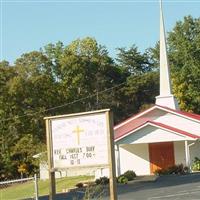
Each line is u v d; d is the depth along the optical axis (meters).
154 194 27.98
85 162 14.55
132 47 101.12
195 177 36.44
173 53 74.94
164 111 46.19
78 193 31.27
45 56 69.44
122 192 30.64
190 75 72.75
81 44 94.31
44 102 67.06
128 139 44.12
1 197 42.66
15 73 66.88
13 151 64.25
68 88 80.06
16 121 64.94
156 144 45.50
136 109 93.19
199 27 74.88
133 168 45.81
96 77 91.25
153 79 92.88
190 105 72.62
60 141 14.88
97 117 14.44
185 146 43.25
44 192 42.88
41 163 56.97
